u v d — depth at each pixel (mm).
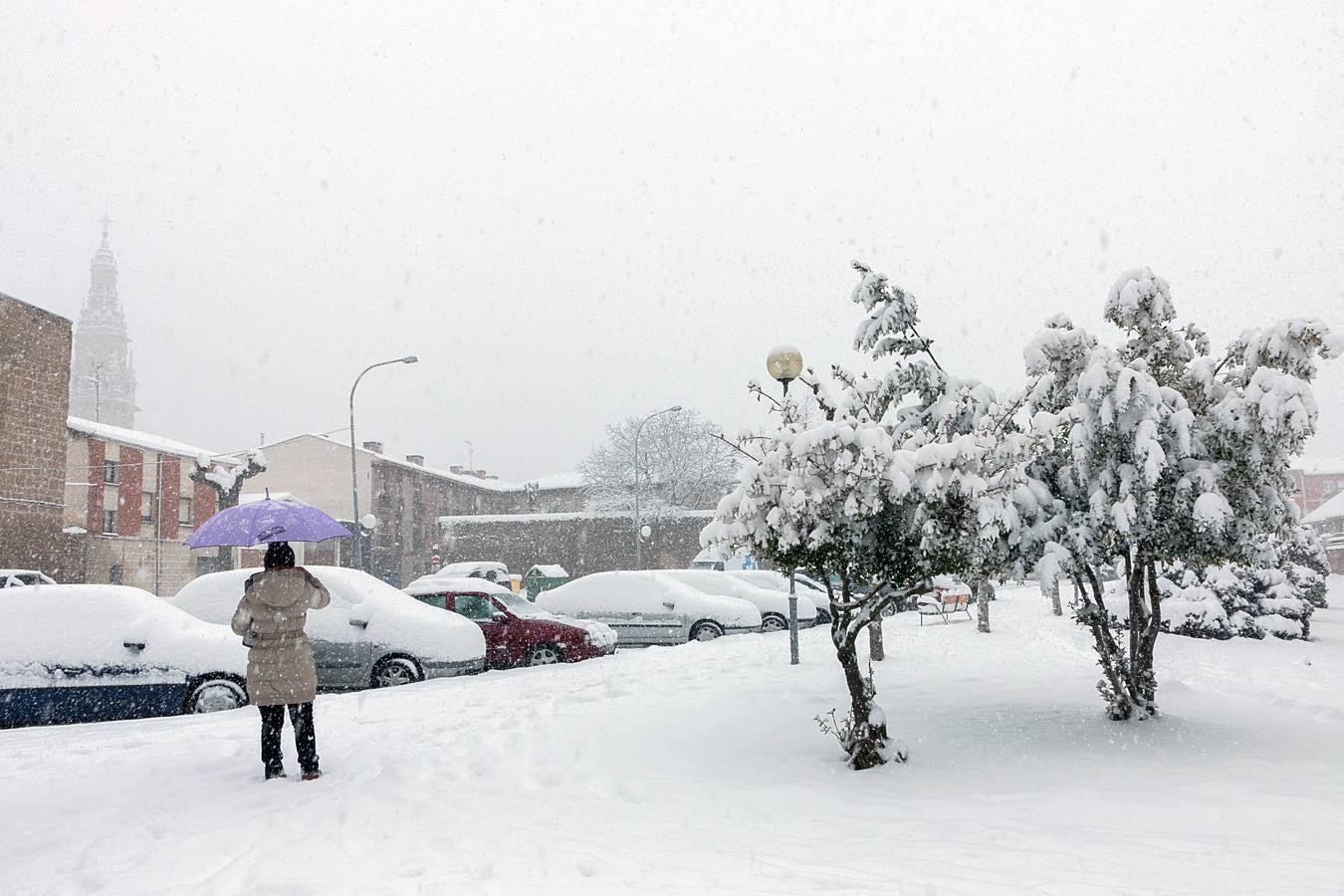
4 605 9453
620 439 58781
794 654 12070
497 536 59875
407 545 63875
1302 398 6547
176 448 42656
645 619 17344
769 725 7875
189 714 9375
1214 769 5930
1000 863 4094
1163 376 7582
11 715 9055
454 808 5285
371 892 3814
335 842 4594
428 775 6188
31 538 30891
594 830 4805
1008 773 6023
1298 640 14711
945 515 6223
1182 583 15633
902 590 6523
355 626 11312
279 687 6098
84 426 37594
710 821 4980
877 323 8508
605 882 3914
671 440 58031
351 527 51375
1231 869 3910
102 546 37969
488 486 79062
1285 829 4508
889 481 6086
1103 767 6082
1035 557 7133
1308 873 3820
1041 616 19844
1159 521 7191
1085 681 10133
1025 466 7234
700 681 10523
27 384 30969
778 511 6277
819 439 6129
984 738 7195
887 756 6387
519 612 14633
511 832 4770
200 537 6781
